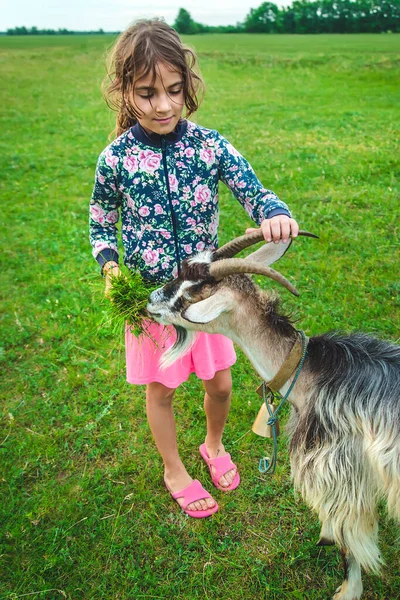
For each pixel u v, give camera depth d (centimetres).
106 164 248
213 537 302
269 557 290
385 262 524
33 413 391
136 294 259
